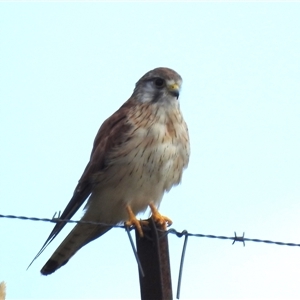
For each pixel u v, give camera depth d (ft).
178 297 27.30
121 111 39.14
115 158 37.32
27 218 29.07
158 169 37.06
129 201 37.73
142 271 27.50
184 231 28.71
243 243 29.66
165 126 37.35
